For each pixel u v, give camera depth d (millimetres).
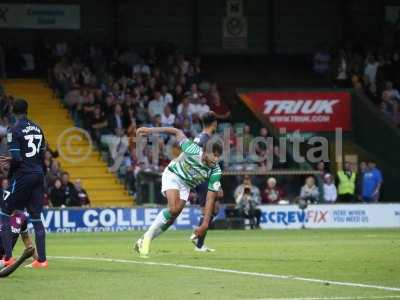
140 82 64562
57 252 33781
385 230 52406
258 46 74688
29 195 26500
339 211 56812
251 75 73812
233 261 29047
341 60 70000
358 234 47250
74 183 55156
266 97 66062
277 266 27328
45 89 64875
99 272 25594
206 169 29844
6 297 20422
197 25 73500
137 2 72312
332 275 24766
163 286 22359
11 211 26328
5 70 65938
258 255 31469
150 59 67562
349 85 69562
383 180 64312
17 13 69188
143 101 62781
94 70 65625
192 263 28375
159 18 72812
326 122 66625
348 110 66875
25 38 69438
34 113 62531
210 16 73875
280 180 60656
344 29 75625
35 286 22406
